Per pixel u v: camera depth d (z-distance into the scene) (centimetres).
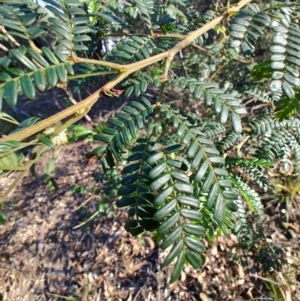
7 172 40
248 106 191
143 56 56
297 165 78
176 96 197
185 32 71
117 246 234
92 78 68
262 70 53
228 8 53
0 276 256
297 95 49
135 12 103
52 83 36
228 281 187
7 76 34
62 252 254
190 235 35
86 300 216
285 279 175
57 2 42
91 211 258
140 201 40
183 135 41
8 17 37
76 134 116
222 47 142
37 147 41
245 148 107
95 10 92
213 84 44
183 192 37
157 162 42
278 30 40
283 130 79
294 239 194
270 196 205
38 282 244
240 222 74
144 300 200
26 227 284
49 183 238
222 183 38
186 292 193
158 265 212
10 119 46
